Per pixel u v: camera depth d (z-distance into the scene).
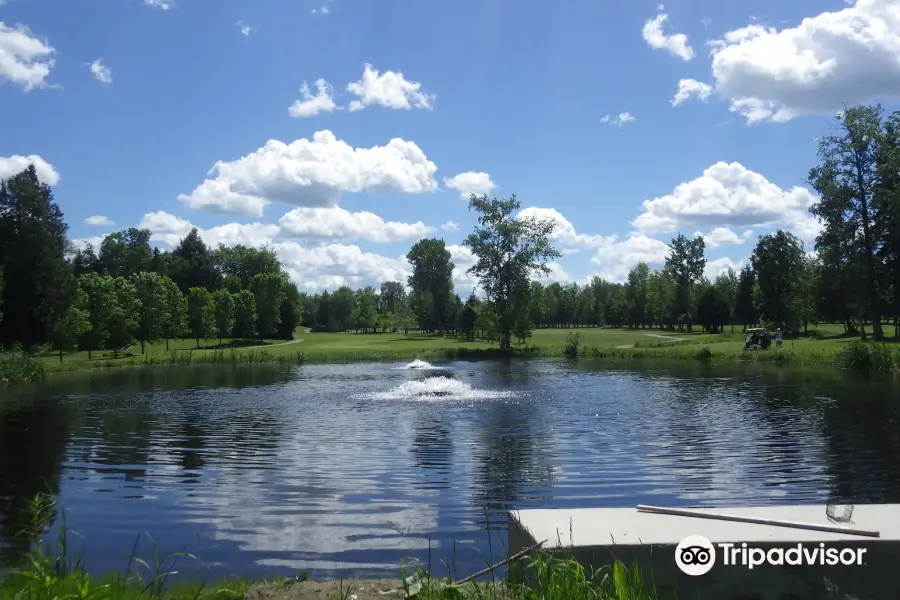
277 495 12.03
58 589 5.90
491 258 70.44
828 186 54.94
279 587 6.34
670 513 5.79
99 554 8.82
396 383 36.69
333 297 149.38
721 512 5.76
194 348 79.00
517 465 14.55
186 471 14.20
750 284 94.38
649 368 45.47
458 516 10.60
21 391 33.22
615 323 129.25
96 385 36.47
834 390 29.08
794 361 46.12
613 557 4.96
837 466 13.94
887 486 12.25
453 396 29.47
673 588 4.95
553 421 21.44
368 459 15.40
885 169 53.03
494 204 70.75
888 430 18.41
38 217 62.44
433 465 14.65
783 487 12.27
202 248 128.75
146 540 9.43
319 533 9.72
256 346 83.25
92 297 58.88
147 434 19.44
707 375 38.62
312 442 17.84
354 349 68.75
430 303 133.00
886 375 35.81
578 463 14.67
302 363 56.47
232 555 8.77
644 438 17.91
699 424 20.30
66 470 14.38
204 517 10.61
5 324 60.44
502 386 33.84
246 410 25.08
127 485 12.91
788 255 80.12
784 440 17.17
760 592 4.91
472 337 93.56
